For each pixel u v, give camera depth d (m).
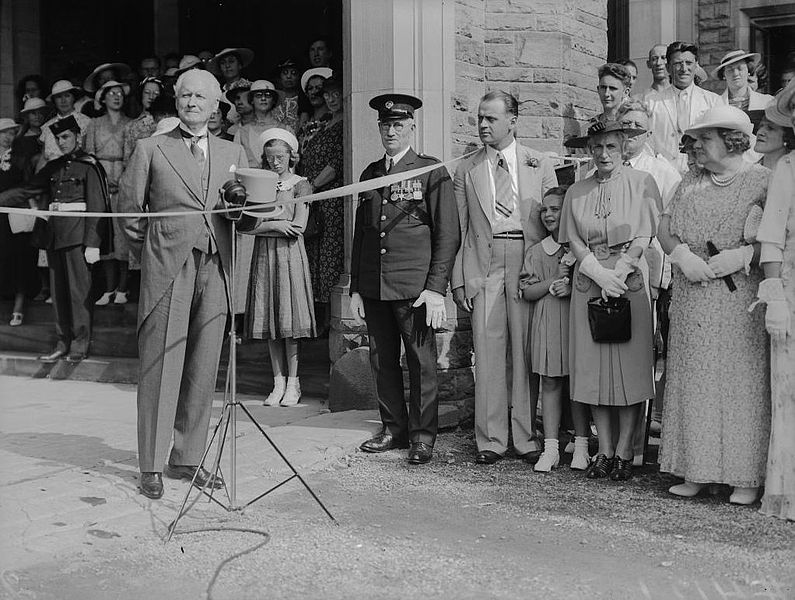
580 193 5.59
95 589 3.83
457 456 6.08
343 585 3.86
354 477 5.54
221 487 5.24
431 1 6.89
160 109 9.20
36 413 7.43
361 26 7.02
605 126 5.44
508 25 7.34
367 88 7.03
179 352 5.16
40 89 11.09
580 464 5.72
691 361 5.08
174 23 11.95
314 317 7.47
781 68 10.25
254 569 4.04
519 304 5.91
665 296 6.41
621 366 5.42
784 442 4.72
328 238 7.96
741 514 4.82
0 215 10.19
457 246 5.91
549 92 7.35
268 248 7.33
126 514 4.75
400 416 6.19
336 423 6.69
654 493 5.23
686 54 7.37
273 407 7.45
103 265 10.14
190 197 5.18
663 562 4.11
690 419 5.07
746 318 4.96
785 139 5.19
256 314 7.34
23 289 10.16
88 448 6.15
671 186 6.03
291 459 5.76
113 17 12.40
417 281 5.86
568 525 4.64
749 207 4.96
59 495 5.01
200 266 5.26
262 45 11.52
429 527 4.61
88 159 9.12
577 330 5.52
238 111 8.98
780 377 4.75
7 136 10.58
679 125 7.39
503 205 5.93
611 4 10.31
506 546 4.34
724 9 10.30
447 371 6.89
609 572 4.00
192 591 3.82
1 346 10.09
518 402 5.95
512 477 5.57
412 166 5.94
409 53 6.91
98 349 9.33
